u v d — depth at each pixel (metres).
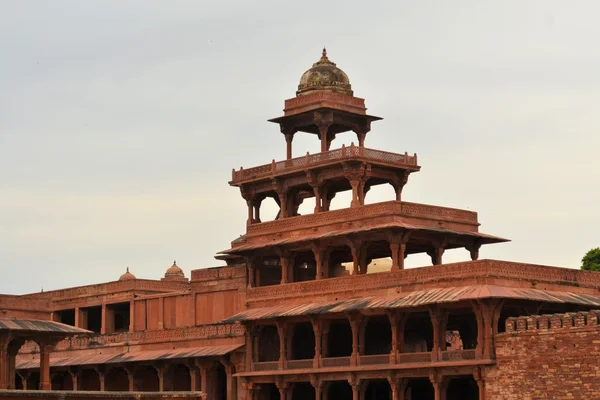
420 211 116.88
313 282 117.88
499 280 102.31
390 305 106.50
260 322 120.38
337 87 129.12
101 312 155.12
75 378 140.75
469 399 111.81
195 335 129.62
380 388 119.06
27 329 110.69
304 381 115.81
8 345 114.75
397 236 113.88
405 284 108.88
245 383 121.19
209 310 132.88
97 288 150.25
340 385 121.38
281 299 120.69
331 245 119.31
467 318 113.88
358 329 111.19
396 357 106.94
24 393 91.12
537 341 95.94
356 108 128.12
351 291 113.75
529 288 104.44
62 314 158.25
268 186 129.00
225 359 123.50
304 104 126.94
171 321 137.88
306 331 124.62
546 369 94.94
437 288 105.94
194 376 127.62
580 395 92.19
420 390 116.06
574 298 105.00
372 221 116.06
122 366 135.62
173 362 129.50
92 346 141.50
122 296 146.75
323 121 125.94
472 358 100.81
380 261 144.00
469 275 103.25
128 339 137.38
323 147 125.88
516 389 97.12
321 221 120.75
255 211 131.38
